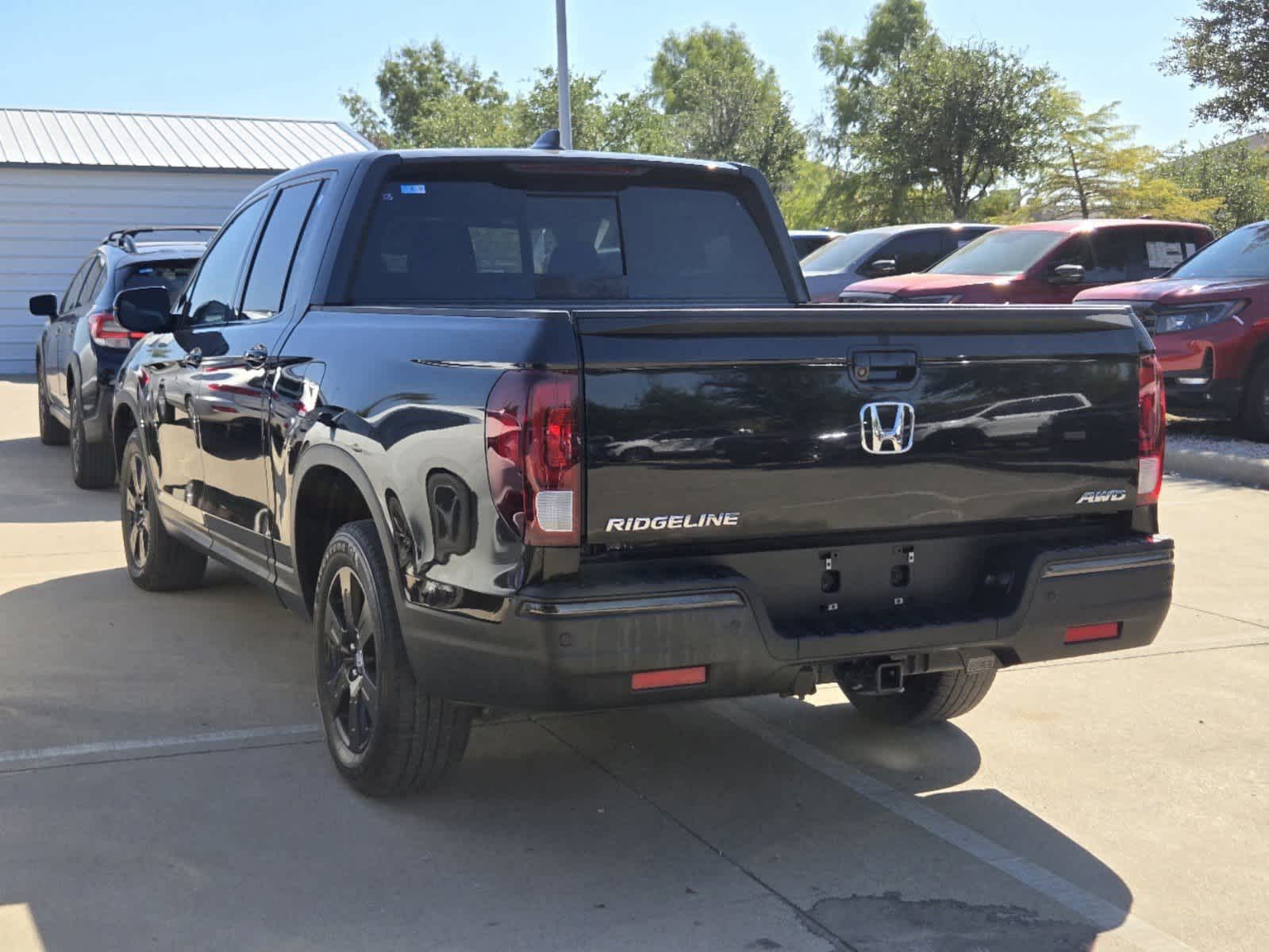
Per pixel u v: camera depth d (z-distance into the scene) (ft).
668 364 10.71
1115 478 12.65
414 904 11.00
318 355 13.93
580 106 138.10
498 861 11.86
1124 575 12.43
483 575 10.80
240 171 73.10
